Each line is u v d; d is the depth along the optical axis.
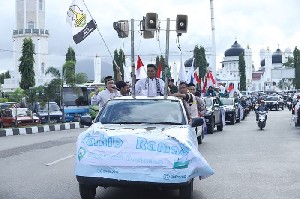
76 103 33.25
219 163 11.55
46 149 14.93
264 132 22.20
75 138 19.48
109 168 6.61
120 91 11.70
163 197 7.78
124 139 6.73
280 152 13.82
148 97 8.57
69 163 11.60
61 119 32.19
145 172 6.54
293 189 8.36
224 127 26.61
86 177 6.66
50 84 31.86
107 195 7.88
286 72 96.62
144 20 11.69
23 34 72.50
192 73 23.86
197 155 6.72
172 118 7.94
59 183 8.89
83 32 18.20
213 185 8.77
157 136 6.76
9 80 72.31
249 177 9.59
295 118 25.69
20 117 28.56
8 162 11.84
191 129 7.62
